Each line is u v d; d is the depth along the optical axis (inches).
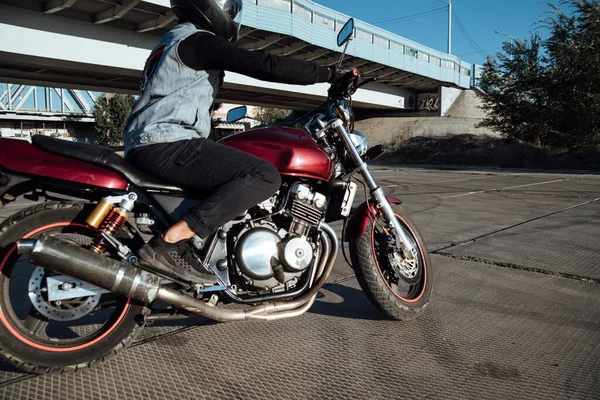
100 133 1961.1
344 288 148.3
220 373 94.0
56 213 89.3
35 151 85.6
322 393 87.4
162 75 91.5
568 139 908.6
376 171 780.6
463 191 429.7
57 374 90.2
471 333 115.7
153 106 91.5
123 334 92.0
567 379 94.0
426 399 86.1
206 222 89.4
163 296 86.8
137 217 94.4
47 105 2118.6
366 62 1171.9
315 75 96.2
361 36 1125.7
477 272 165.5
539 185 494.9
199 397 85.0
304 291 105.0
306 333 114.3
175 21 752.3
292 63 92.0
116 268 83.0
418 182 535.2
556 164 884.6
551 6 920.9
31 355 85.3
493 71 977.5
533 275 162.7
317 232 106.0
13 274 142.6
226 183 90.9
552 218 274.7
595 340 112.3
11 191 87.4
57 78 959.0
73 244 82.5
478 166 950.4
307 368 96.9
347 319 123.6
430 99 1611.7
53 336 105.1
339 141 114.7
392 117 1680.6
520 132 994.1
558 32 914.7
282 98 1316.4
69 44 730.8
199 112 93.6
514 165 922.7
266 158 101.0
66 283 86.3
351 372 95.7
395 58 1238.9
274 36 909.8
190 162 91.4
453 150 1198.9
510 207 322.0
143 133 90.5
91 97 2181.3
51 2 673.0
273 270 98.0
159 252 90.2
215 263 96.1
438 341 111.0
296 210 101.6
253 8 820.0
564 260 181.3
